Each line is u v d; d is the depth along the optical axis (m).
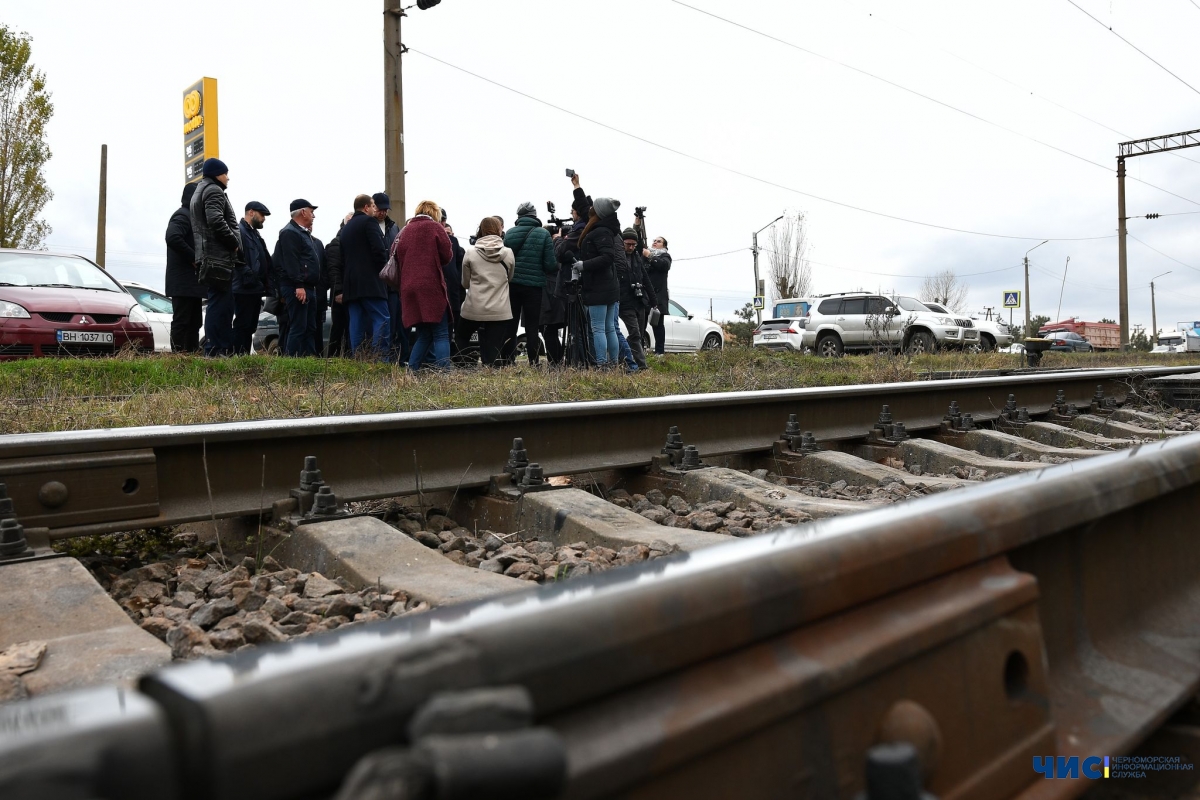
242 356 9.45
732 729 1.24
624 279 11.92
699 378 10.09
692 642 1.23
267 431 4.00
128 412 6.32
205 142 15.65
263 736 0.85
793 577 1.38
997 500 1.84
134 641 2.68
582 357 11.59
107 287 12.07
